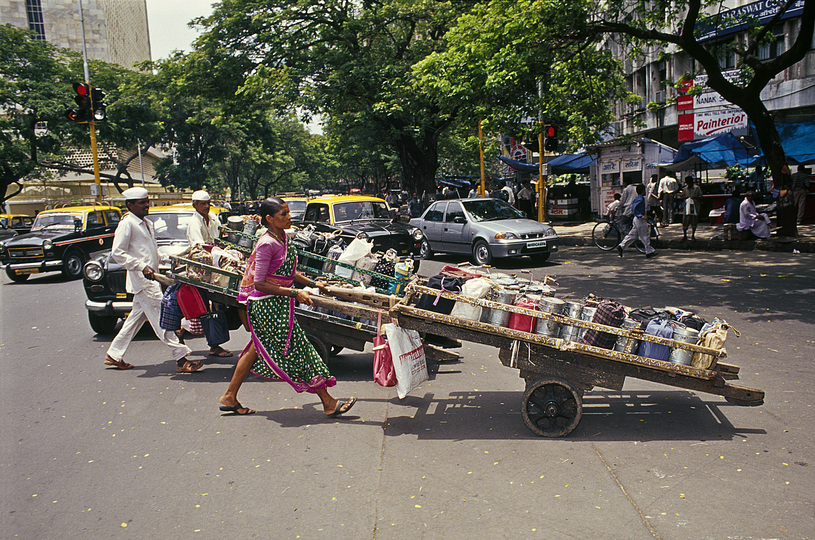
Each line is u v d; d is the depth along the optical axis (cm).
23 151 3111
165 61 2469
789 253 1245
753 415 436
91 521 319
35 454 411
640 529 293
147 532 306
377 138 2462
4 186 3159
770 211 1500
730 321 709
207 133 4756
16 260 1426
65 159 4597
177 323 595
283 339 445
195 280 573
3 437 444
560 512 311
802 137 1731
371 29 2320
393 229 1247
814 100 1850
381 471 367
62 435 445
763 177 1908
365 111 2231
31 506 337
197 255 589
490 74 1435
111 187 5334
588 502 321
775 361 555
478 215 1403
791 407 445
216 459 393
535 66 1385
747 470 350
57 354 698
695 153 1855
